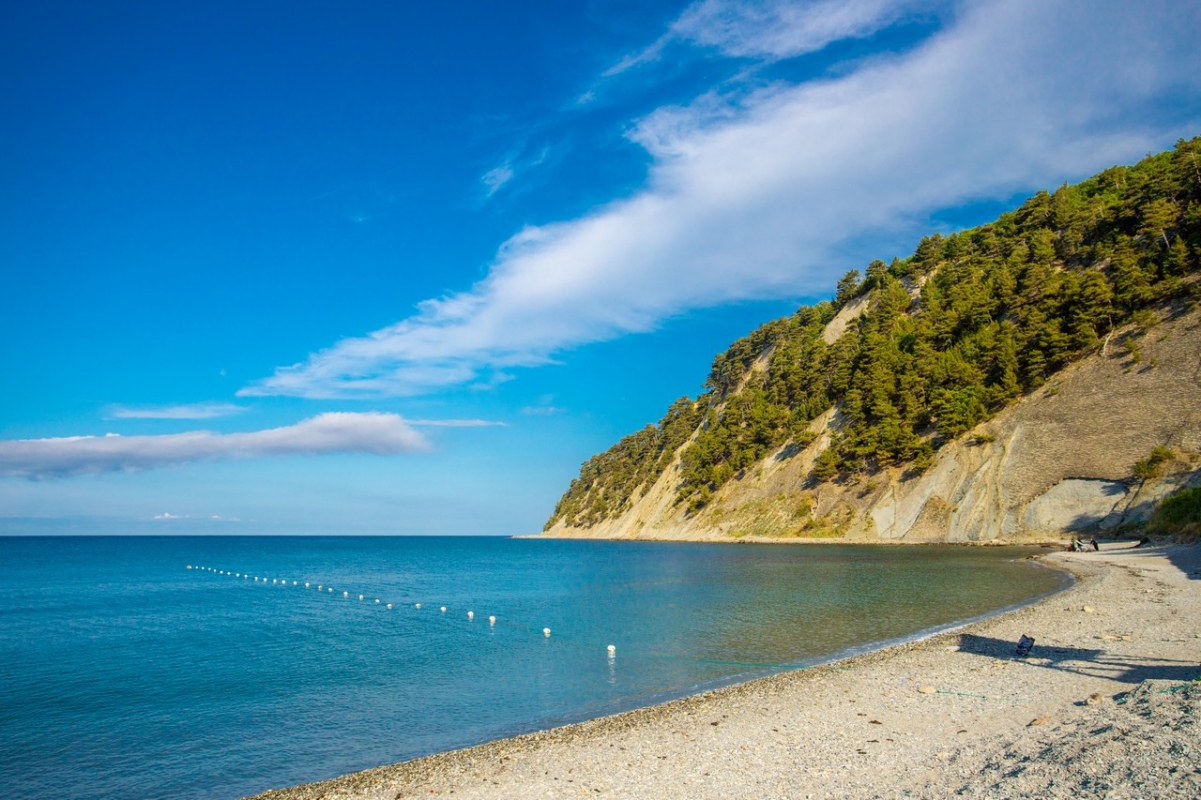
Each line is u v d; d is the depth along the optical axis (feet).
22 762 59.72
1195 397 271.69
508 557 469.57
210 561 444.96
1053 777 35.55
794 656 90.89
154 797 52.01
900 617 117.91
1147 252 344.90
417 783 49.32
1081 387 317.63
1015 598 131.85
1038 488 293.64
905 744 48.57
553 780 47.93
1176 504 222.07
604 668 89.71
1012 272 402.72
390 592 211.82
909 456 363.97
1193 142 376.07
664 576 232.12
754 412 492.13
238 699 79.36
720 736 55.16
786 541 387.75
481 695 78.13
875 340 424.46
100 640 122.93
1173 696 47.19
